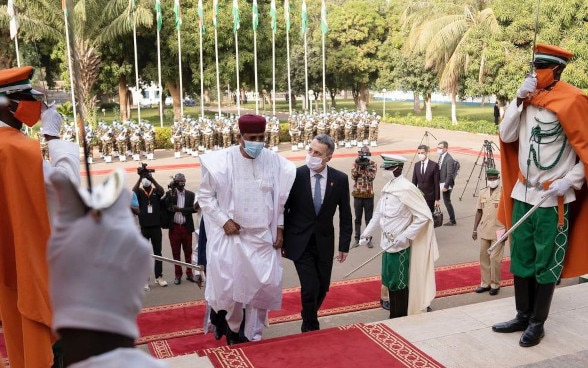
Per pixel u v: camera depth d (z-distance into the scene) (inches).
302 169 229.8
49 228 140.3
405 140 1168.2
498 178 340.2
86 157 54.8
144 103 2406.5
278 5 1417.3
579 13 938.7
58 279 45.0
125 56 1384.1
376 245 458.3
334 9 1680.6
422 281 288.4
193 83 1450.5
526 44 1038.4
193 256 362.0
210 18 1282.0
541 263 192.2
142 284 47.6
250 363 181.2
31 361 140.8
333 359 183.2
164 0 1293.1
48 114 160.4
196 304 339.6
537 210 192.1
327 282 236.2
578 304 227.9
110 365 44.7
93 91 1418.6
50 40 1264.8
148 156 959.0
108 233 45.2
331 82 1797.5
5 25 1164.5
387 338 197.5
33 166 138.9
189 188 699.4
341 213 241.1
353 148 1048.8
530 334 193.9
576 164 189.0
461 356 187.2
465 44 1123.3
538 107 191.0
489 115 1729.8
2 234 141.7
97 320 44.5
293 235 229.0
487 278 350.0
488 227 340.5
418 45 1259.8
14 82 141.3
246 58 1338.6
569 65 945.5
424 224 279.1
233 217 213.0
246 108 2251.5
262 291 216.4
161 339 288.7
